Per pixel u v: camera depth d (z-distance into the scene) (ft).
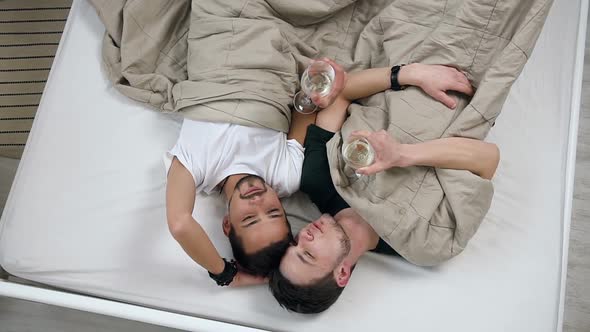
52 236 4.33
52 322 5.40
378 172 4.06
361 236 4.10
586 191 5.52
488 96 4.10
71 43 4.88
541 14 3.96
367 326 4.07
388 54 4.59
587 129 5.65
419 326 4.06
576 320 5.23
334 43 4.88
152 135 4.61
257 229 3.91
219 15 4.52
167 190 4.16
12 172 5.74
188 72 4.60
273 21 4.62
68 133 4.61
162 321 3.67
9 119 5.80
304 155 4.42
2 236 4.38
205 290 4.23
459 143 4.08
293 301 3.88
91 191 4.44
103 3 4.71
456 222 4.05
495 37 4.22
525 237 4.28
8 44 5.91
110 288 4.25
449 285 4.16
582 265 5.34
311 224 3.95
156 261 4.28
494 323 4.05
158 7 4.69
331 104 4.55
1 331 5.39
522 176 4.46
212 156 4.23
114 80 4.71
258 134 4.33
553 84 4.66
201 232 3.99
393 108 4.29
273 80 4.43
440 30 4.31
